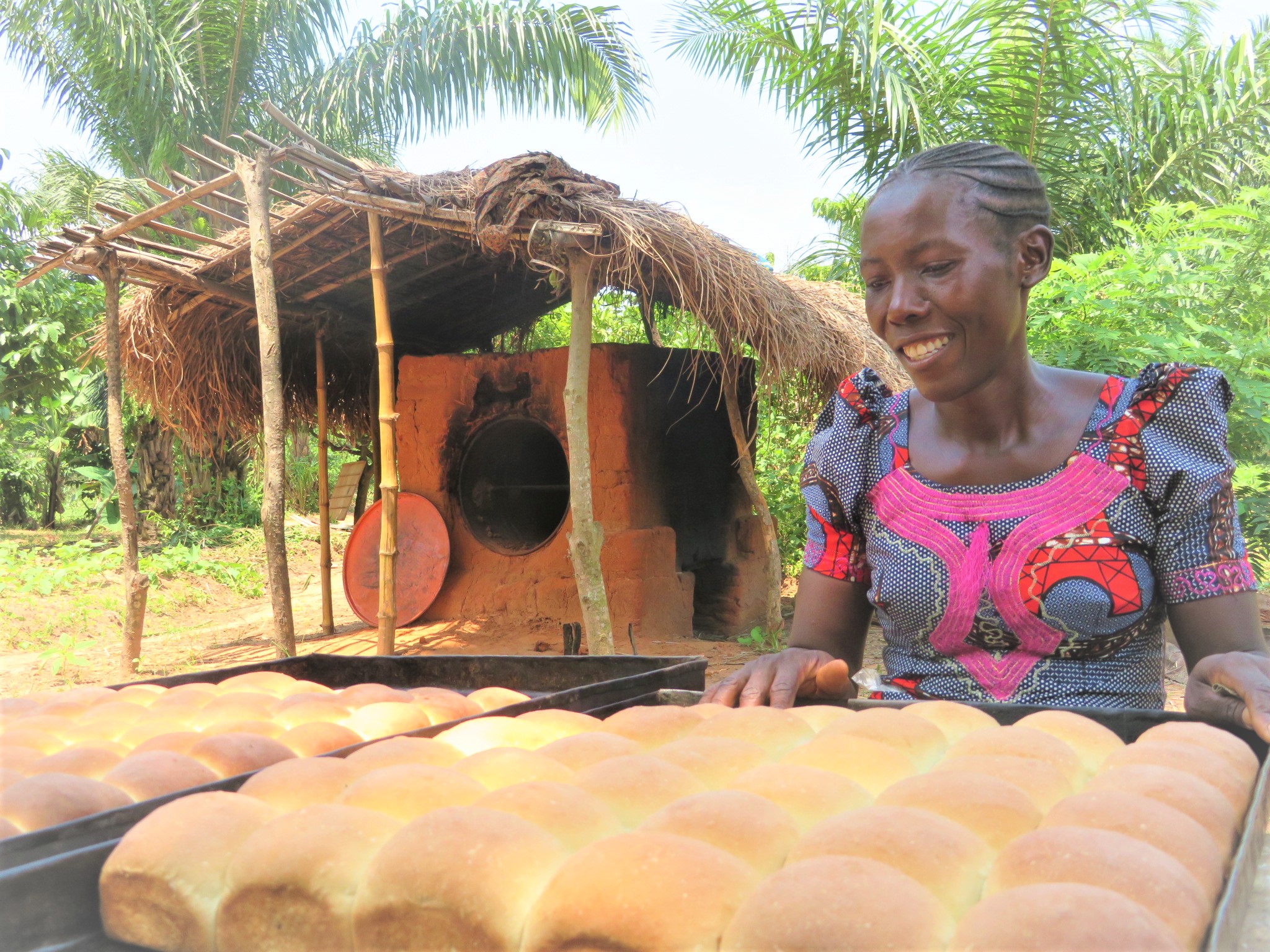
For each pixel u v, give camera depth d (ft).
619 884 2.24
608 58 37.63
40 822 2.90
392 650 19.11
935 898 2.21
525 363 23.80
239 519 46.14
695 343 24.32
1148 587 4.58
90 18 35.19
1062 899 2.02
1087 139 28.94
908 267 4.34
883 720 3.56
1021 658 4.74
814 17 28.63
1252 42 27.61
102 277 20.93
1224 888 2.47
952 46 28.91
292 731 3.90
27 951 2.55
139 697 4.91
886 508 5.08
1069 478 4.63
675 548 23.31
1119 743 3.44
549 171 16.66
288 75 39.47
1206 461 4.50
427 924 2.33
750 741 3.57
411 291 24.58
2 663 23.71
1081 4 26.63
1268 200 20.43
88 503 58.39
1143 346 18.21
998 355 4.45
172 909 2.61
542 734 3.80
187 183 19.66
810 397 23.40
